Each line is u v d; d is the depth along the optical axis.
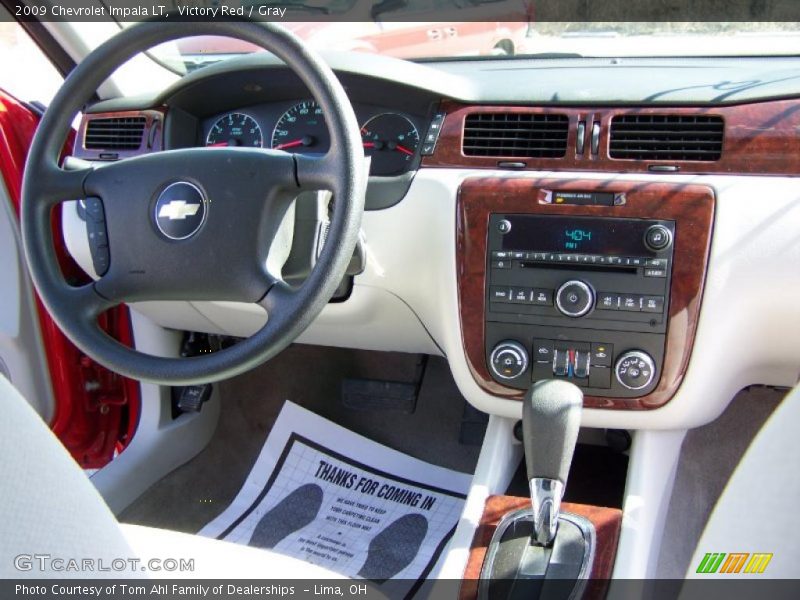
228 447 2.19
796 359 1.50
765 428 0.92
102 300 1.19
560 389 1.31
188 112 1.78
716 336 1.41
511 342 1.49
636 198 1.40
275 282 1.13
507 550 1.35
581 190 1.43
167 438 2.05
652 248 1.40
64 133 1.23
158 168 1.15
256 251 1.13
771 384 1.62
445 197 1.50
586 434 1.73
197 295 1.15
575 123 1.46
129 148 1.78
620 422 1.49
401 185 1.55
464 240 1.49
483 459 1.56
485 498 1.48
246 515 1.95
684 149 1.42
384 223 1.57
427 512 1.92
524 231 1.46
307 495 1.98
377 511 1.93
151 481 2.04
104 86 1.78
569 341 1.46
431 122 1.55
